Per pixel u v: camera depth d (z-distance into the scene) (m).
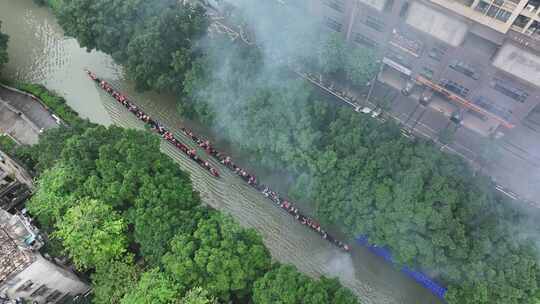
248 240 46.34
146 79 60.03
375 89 67.38
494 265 44.66
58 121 62.94
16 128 61.88
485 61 53.56
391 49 61.75
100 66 71.06
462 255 44.59
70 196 48.94
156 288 42.72
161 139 64.12
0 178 53.88
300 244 57.56
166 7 59.72
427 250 45.56
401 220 46.09
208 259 42.81
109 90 67.94
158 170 50.19
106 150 48.69
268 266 45.47
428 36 55.72
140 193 47.22
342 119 52.38
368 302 54.25
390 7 56.69
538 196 57.62
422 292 54.09
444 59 57.19
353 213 49.03
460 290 46.12
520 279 43.78
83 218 46.06
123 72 70.25
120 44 60.88
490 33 50.72
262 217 59.31
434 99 65.69
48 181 48.94
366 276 55.44
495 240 44.91
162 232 45.50
